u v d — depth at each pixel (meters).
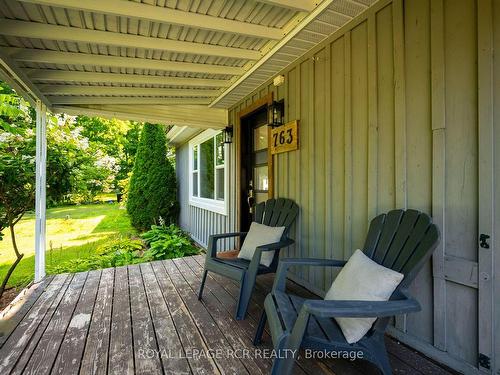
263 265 2.44
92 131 10.87
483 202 1.42
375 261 1.71
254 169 3.92
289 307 1.58
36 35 1.95
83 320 2.15
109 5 1.73
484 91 1.41
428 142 1.67
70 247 5.68
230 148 4.39
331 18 2.10
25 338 1.90
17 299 2.56
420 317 1.72
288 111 2.91
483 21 1.42
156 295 2.63
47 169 3.93
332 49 2.33
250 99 3.70
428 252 1.39
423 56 1.69
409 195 1.77
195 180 6.84
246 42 2.49
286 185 2.98
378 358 1.34
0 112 3.39
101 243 5.98
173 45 2.31
